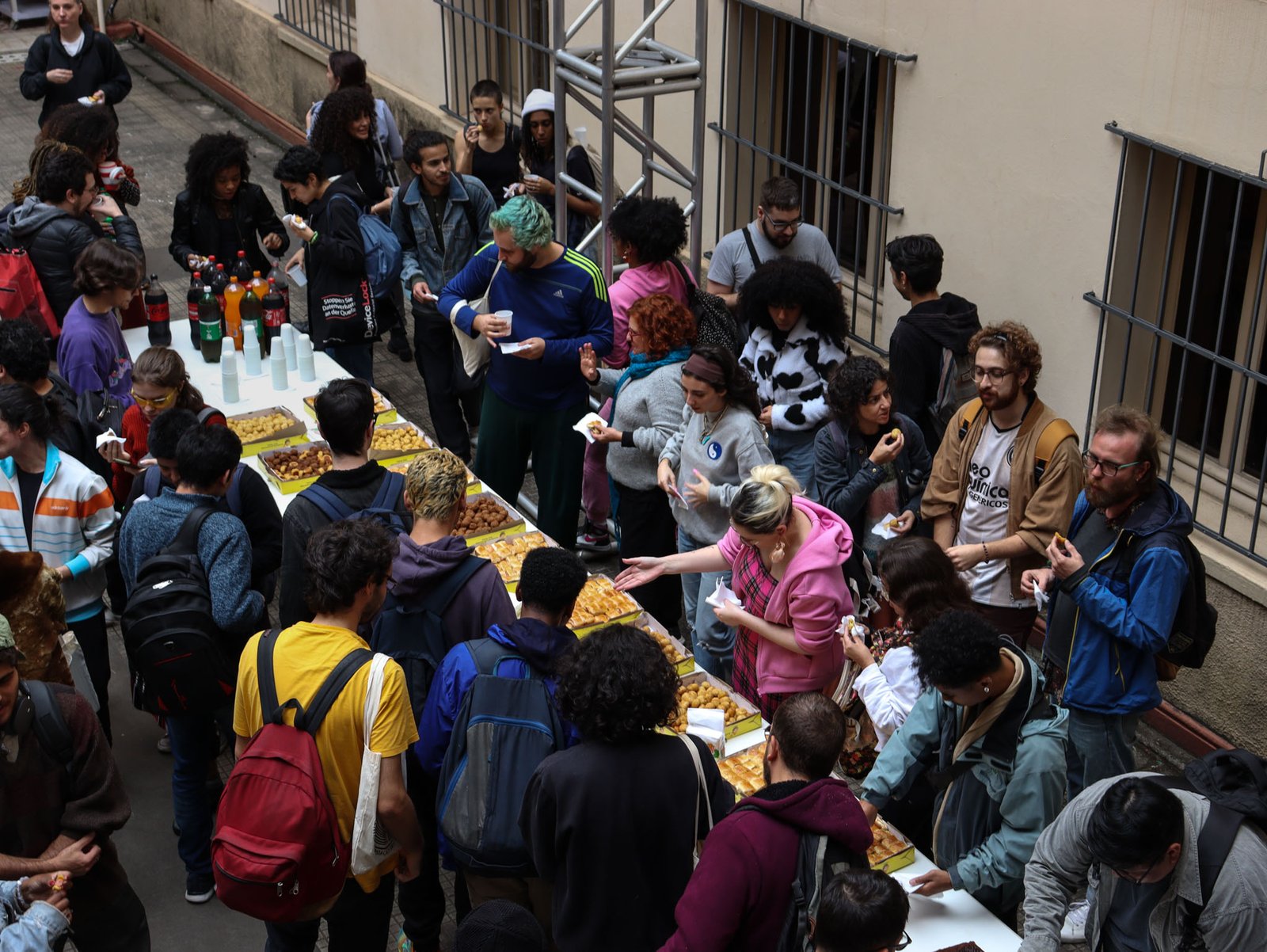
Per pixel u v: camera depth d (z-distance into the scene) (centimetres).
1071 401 577
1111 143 526
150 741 544
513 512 537
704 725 403
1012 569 466
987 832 340
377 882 370
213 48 1394
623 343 591
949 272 627
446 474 402
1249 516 533
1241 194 478
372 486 437
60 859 340
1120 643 410
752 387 488
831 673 423
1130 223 532
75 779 347
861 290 712
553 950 361
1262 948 296
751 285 537
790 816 292
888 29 631
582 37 871
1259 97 466
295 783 337
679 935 290
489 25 954
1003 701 326
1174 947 307
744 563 432
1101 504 398
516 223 546
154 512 436
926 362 515
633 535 568
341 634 351
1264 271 506
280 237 735
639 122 832
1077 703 421
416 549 393
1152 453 389
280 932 379
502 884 356
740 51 724
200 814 452
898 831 380
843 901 265
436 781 390
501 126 809
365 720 342
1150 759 547
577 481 614
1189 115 493
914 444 479
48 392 534
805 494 546
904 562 371
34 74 961
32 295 639
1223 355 541
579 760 311
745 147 748
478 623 395
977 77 585
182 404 536
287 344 657
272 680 345
